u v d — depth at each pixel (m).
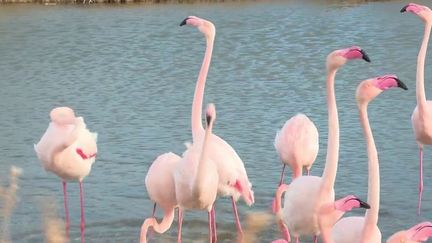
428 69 22.44
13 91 21.03
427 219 10.62
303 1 42.50
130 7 40.78
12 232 10.19
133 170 13.27
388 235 10.07
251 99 19.12
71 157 10.30
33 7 41.28
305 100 18.83
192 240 10.11
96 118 17.47
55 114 10.41
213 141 9.79
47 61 25.81
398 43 27.47
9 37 31.09
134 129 16.31
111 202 11.61
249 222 5.20
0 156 14.25
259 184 12.27
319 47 27.27
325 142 14.75
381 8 38.25
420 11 11.31
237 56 25.91
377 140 14.85
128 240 10.17
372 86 7.13
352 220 7.70
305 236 10.09
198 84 10.59
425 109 11.30
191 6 40.75
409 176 12.59
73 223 10.75
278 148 11.29
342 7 39.22
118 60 25.75
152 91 20.61
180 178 9.13
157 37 30.42
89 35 31.19
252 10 38.56
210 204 9.24
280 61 24.72
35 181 12.63
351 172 12.77
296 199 8.48
